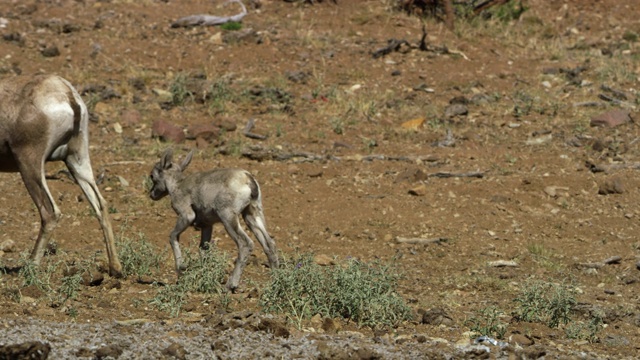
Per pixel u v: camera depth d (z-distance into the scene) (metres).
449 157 41.59
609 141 43.44
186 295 25.44
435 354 20.30
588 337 24.17
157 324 22.11
